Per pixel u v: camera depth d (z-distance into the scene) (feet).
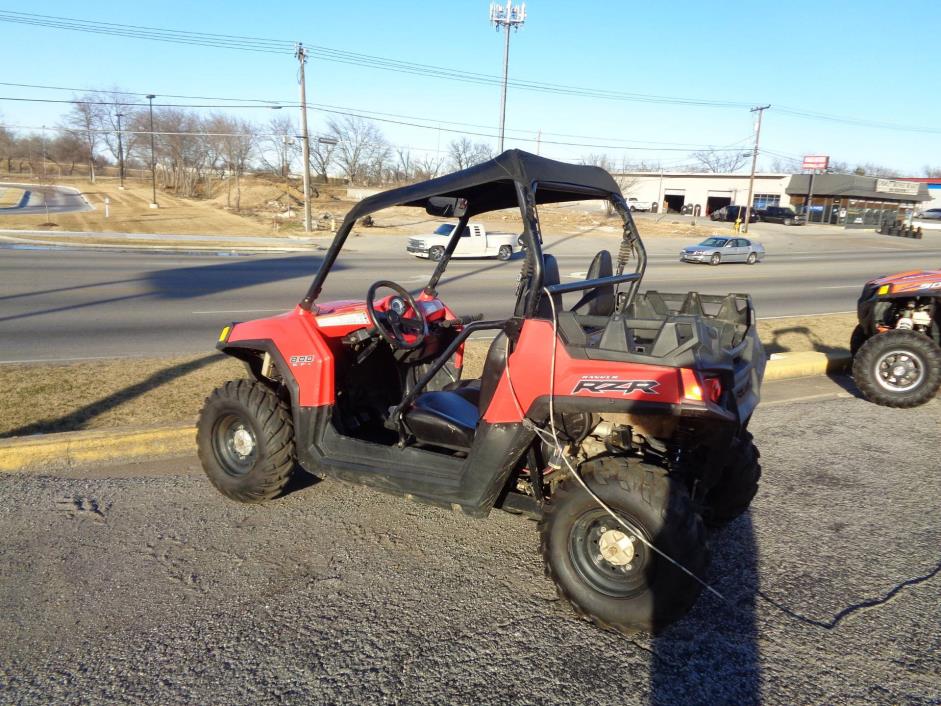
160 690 8.77
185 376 22.56
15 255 73.05
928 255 119.44
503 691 8.89
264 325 13.79
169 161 248.73
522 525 13.57
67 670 9.09
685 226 168.25
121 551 12.17
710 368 9.46
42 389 20.71
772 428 20.13
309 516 13.70
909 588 11.47
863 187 200.85
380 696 8.75
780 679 9.21
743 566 12.16
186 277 59.00
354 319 13.70
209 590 11.03
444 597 11.01
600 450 11.50
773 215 190.49
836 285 67.15
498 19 127.54
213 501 14.25
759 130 167.02
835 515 14.24
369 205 12.18
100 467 15.99
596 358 9.81
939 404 22.94
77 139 292.20
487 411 10.61
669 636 10.14
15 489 14.57
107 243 95.20
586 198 13.51
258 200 192.03
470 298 49.21
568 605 10.85
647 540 9.42
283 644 9.73
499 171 10.75
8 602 10.55
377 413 14.60
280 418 13.34
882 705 8.72
